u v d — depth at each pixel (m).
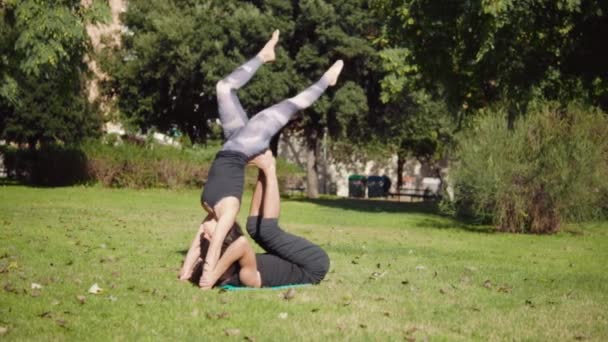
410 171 61.66
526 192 18.72
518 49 24.48
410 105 41.16
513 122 19.52
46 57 26.31
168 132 47.38
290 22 37.78
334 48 37.47
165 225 17.17
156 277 8.66
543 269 11.31
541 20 23.69
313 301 7.34
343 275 9.38
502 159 18.70
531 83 24.62
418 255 12.70
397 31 25.88
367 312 6.89
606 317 7.18
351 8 37.28
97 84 46.19
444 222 22.34
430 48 25.14
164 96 44.12
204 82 39.19
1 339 5.48
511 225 19.23
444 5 23.55
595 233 19.66
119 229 15.56
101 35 45.38
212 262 7.91
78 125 44.78
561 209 18.75
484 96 28.38
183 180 36.91
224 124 8.70
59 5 26.59
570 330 6.50
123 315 6.45
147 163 36.75
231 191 8.12
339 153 60.47
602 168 18.52
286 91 37.62
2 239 12.39
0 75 29.34
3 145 43.19
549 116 19.11
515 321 6.80
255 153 8.30
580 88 25.78
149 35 41.19
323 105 38.22
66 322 6.06
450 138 46.56
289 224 20.19
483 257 12.87
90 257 10.46
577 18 23.64
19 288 7.48
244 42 37.78
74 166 36.78
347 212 26.91
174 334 5.81
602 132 19.02
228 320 6.37
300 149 60.00
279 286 8.24
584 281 9.93
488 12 21.08
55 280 8.10
